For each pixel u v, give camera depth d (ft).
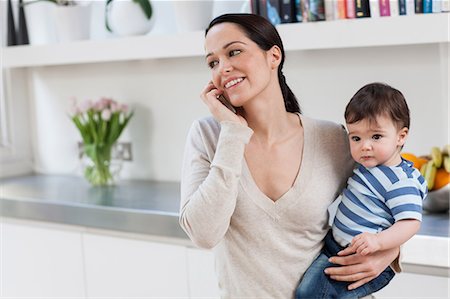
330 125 4.74
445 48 7.11
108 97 9.80
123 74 9.61
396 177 4.64
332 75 7.86
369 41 6.71
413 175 4.70
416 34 6.48
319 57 7.91
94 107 9.02
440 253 5.90
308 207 4.37
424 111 7.34
